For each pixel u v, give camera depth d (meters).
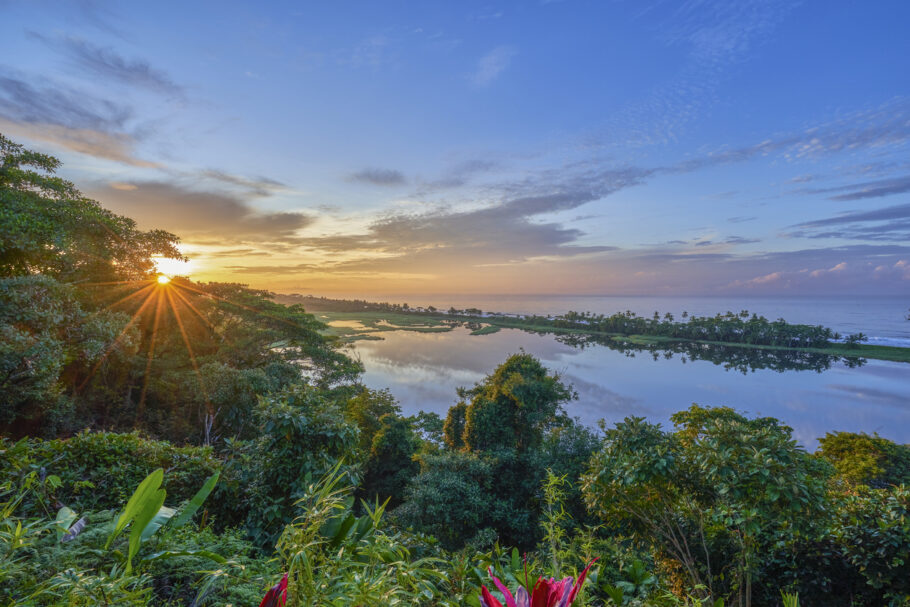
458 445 21.38
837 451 21.41
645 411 52.12
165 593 1.85
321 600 1.05
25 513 2.78
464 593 1.73
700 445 4.45
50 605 1.20
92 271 16.09
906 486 4.77
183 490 4.19
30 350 7.98
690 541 5.30
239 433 14.72
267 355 23.72
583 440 13.98
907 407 55.25
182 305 20.72
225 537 2.66
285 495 4.18
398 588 1.21
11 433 10.20
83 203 15.41
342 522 1.86
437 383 62.78
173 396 16.45
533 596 0.92
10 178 13.44
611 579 3.28
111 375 16.16
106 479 3.95
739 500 4.05
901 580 4.46
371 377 66.19
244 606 1.51
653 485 4.61
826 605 4.93
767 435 4.22
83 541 1.77
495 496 12.86
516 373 19.23
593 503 5.07
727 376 76.19
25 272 13.20
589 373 76.38
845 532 4.82
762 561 5.07
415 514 11.04
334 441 4.50
